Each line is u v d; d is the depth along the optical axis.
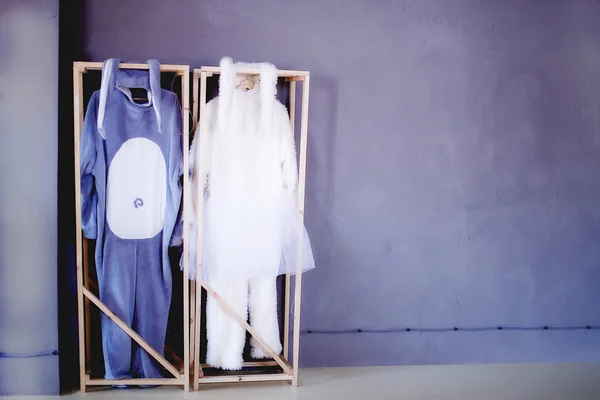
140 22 2.96
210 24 3.02
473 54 3.26
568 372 3.30
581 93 3.39
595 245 3.48
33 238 2.72
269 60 3.08
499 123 3.32
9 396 2.75
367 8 3.14
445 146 3.28
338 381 3.06
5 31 2.63
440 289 3.34
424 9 3.19
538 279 3.43
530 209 3.39
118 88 2.70
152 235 2.80
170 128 2.76
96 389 2.85
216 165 2.82
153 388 2.88
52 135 2.70
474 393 2.95
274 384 2.99
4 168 2.68
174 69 2.71
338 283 3.24
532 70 3.33
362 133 3.20
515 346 3.44
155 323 2.84
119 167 2.76
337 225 3.22
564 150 3.40
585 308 3.49
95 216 2.76
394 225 3.27
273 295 2.99
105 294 2.78
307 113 2.86
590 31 3.37
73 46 2.91
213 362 2.96
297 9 3.08
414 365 3.35
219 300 2.84
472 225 3.34
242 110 2.83
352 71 3.15
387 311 3.30
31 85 2.67
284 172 2.91
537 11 3.31
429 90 3.24
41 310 2.75
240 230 2.85
